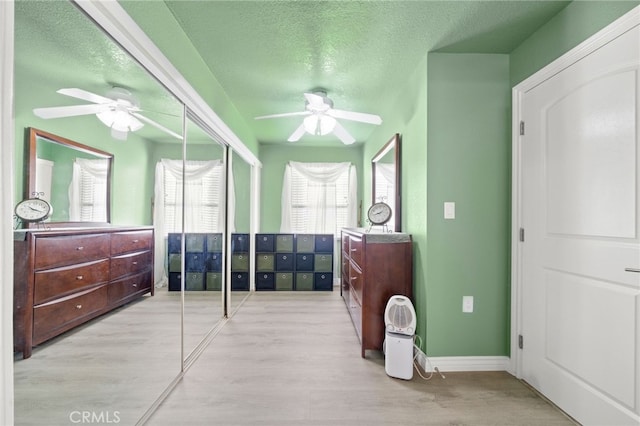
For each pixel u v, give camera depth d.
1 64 0.79
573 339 1.68
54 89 1.41
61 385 1.52
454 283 2.25
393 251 2.48
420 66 2.39
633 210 1.38
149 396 1.83
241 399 1.84
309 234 4.61
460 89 2.27
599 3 1.53
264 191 5.13
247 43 2.12
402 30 1.98
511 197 2.21
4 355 0.80
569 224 1.71
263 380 2.06
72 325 1.59
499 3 1.72
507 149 2.28
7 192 0.81
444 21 1.89
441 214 2.25
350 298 3.29
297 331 2.95
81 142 1.62
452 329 2.25
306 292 4.54
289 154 5.14
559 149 1.79
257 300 4.08
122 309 2.00
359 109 3.41
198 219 2.80
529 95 2.06
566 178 1.74
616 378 1.44
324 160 5.16
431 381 2.07
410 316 2.15
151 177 2.30
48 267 1.44
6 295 0.81
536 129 1.98
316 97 2.45
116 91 1.75
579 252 1.64
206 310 2.97
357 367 2.25
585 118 1.61
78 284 1.63
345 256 3.91
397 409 1.76
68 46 1.40
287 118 3.71
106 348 1.83
